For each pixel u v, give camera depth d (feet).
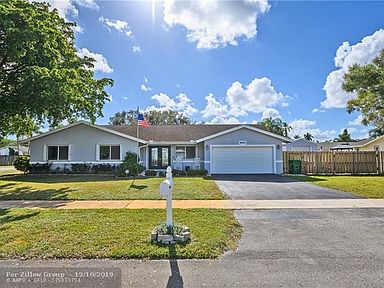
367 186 46.70
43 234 20.26
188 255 16.63
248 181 55.83
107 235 19.98
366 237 20.27
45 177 64.49
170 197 19.90
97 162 74.84
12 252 16.99
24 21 47.83
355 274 14.19
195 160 78.79
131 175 66.54
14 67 54.13
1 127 73.10
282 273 14.40
